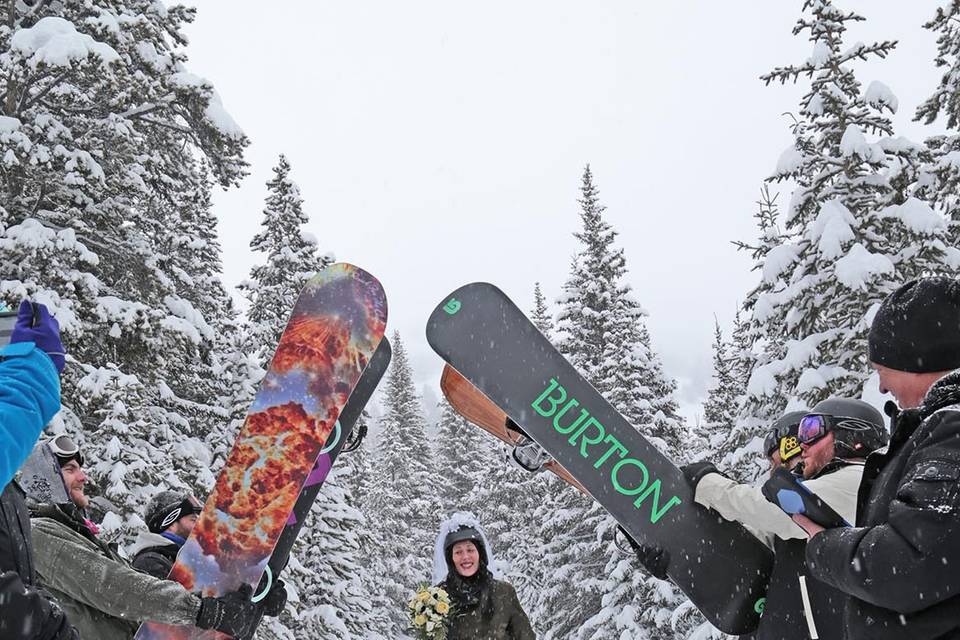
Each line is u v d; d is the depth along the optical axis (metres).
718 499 2.82
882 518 1.77
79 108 9.84
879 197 11.10
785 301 10.95
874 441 2.63
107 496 8.64
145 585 3.00
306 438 3.64
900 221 10.37
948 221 11.51
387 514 35.38
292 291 17.52
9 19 9.59
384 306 3.86
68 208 9.82
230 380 13.80
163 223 14.59
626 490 2.98
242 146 10.23
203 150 10.54
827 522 1.94
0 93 9.34
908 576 1.56
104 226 10.43
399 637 31.92
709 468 2.96
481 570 4.11
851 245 10.59
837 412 2.65
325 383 3.73
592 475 3.01
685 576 2.86
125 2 10.34
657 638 16.80
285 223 17.80
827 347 10.66
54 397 1.95
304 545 15.98
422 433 40.41
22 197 9.71
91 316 9.29
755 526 2.71
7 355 1.94
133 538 8.56
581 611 19.08
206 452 11.20
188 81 9.91
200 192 17.44
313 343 3.78
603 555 18.97
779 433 2.80
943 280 1.89
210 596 3.34
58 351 2.03
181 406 11.60
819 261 10.91
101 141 10.09
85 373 9.12
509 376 3.16
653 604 16.91
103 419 9.32
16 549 2.05
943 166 10.94
